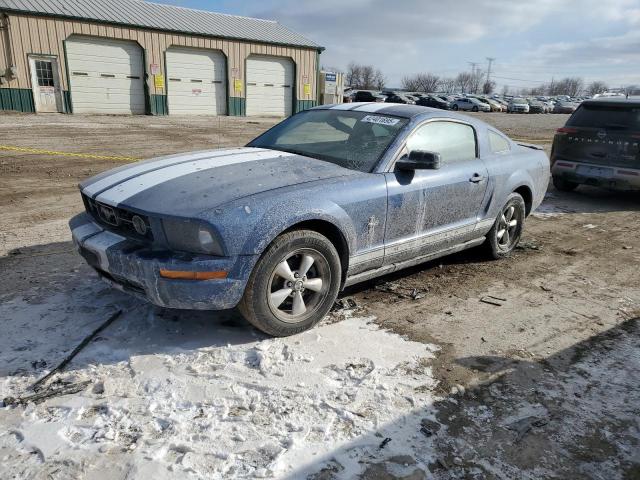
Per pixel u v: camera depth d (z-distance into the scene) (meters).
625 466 2.67
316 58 30.67
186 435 2.67
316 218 3.54
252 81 28.55
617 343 3.93
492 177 5.10
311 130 4.77
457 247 5.06
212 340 3.58
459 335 3.92
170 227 3.21
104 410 2.83
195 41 25.95
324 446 2.66
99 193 3.63
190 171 3.76
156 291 3.21
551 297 4.76
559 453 2.73
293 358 3.42
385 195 4.02
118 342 3.50
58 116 21.69
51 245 5.46
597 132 8.73
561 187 9.80
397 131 4.38
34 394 2.92
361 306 4.32
